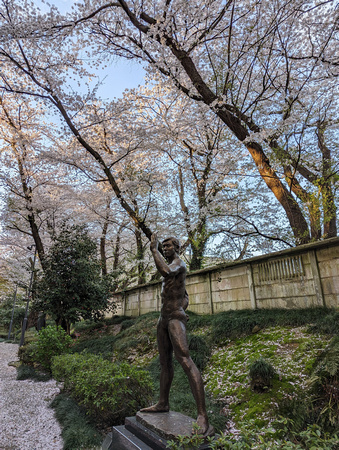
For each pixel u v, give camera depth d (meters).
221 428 3.75
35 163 12.91
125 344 8.53
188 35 8.14
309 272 5.86
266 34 6.48
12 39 6.95
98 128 10.45
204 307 8.56
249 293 7.13
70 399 5.38
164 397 3.24
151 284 11.48
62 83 7.95
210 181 9.56
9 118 12.34
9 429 4.40
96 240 15.41
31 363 8.96
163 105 10.84
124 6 6.79
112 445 3.24
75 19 6.98
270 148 7.51
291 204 7.54
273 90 8.70
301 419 3.32
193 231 8.95
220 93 7.27
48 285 10.19
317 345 4.59
